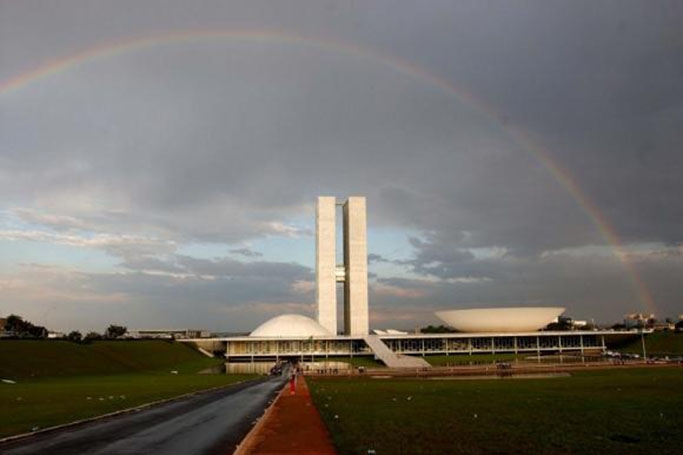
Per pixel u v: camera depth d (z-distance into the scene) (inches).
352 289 6609.3
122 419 1223.5
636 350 6181.1
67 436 978.1
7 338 4153.5
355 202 6752.0
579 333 6441.9
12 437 952.9
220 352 6358.3
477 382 2418.8
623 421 1114.1
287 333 6156.5
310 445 861.2
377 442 871.7
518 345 6501.0
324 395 1820.9
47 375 3245.6
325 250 6658.5
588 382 2229.3
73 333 6018.7
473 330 6663.4
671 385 2016.5
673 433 965.8
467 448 824.9
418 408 1374.3
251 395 1881.2
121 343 4975.4
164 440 929.5
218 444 886.4
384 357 5103.3
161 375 3595.0
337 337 5979.3
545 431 987.3
